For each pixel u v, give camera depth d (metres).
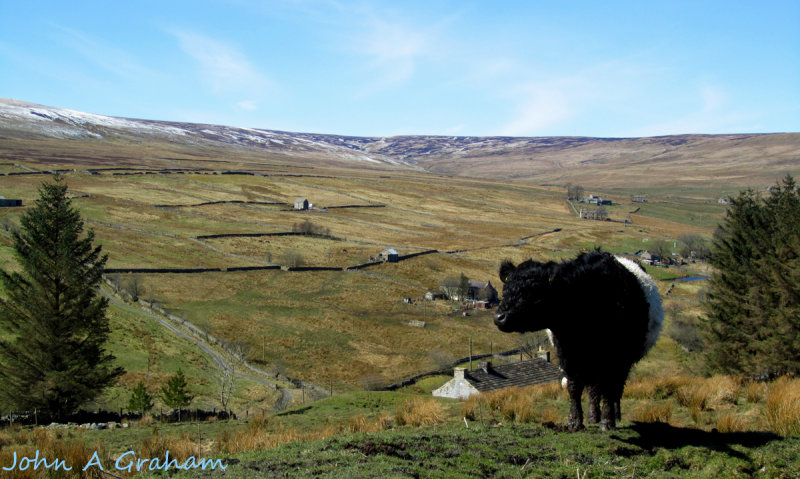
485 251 138.38
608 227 178.50
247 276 103.62
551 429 10.47
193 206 163.62
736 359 29.95
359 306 95.56
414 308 97.75
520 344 79.25
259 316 83.62
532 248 143.25
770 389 13.29
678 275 110.88
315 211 179.88
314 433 12.04
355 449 8.43
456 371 33.34
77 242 35.88
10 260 73.00
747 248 30.89
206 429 15.70
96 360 34.94
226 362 63.47
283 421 15.80
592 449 8.93
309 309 90.44
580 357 10.23
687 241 140.25
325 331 80.75
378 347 76.56
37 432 14.14
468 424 11.58
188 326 74.31
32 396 31.67
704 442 9.33
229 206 171.00
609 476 7.84
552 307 9.51
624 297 10.18
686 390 14.09
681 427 10.48
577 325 9.91
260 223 150.88
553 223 184.12
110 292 82.50
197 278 98.25
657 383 15.69
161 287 90.19
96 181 187.00
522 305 9.42
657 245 138.12
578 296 9.65
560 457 8.52
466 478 7.33
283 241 133.38
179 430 15.50
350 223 166.62
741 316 29.42
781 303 26.56
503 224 178.12
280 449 8.72
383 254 124.19
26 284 34.19
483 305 102.19
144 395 34.69
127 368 53.22
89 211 141.00
